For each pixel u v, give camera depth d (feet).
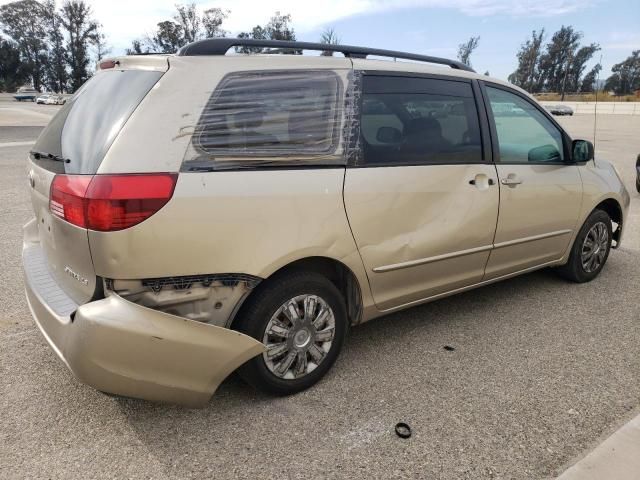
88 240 7.47
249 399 9.28
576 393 9.66
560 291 14.82
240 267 8.18
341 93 9.39
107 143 7.58
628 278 16.01
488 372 10.34
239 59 8.50
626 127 92.32
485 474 7.56
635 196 29.68
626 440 8.23
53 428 8.38
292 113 8.77
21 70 278.67
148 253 7.50
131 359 7.46
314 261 9.48
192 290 7.97
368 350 11.18
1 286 14.26
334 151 9.18
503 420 8.80
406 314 13.09
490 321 12.73
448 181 10.82
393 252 10.07
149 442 8.11
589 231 15.02
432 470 7.61
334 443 8.15
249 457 7.81
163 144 7.62
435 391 9.64
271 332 8.85
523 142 12.73
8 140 57.41
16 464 7.55
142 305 7.75
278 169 8.55
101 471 7.47
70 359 7.47
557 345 11.55
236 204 8.02
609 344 11.64
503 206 11.95
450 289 11.70
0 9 274.77
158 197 7.43
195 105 7.92
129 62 8.73
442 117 10.94
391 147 10.02
